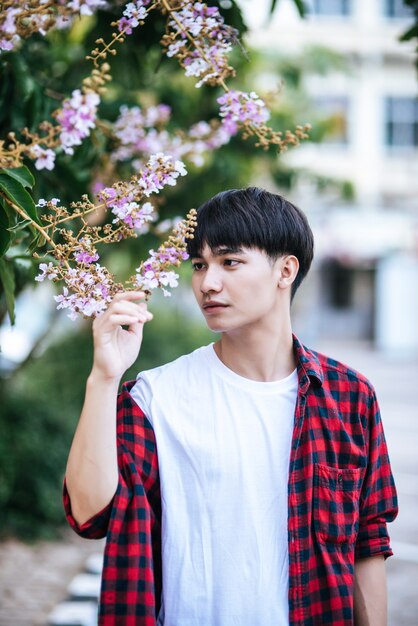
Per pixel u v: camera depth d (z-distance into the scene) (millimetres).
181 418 1420
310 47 6391
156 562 1411
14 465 4859
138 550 1294
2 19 1412
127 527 1308
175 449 1409
